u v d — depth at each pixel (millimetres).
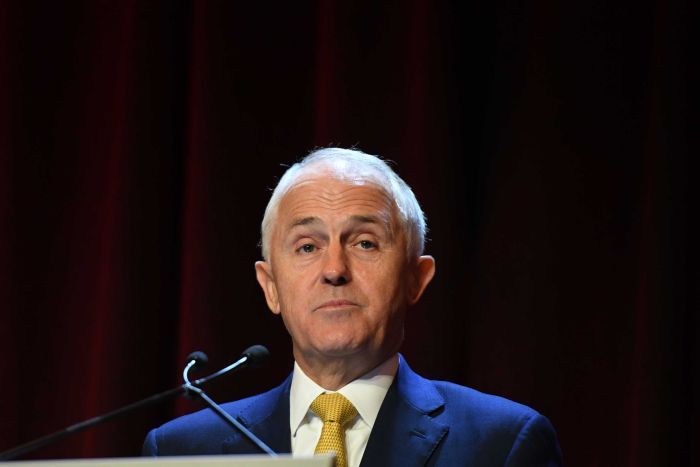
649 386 8133
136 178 8953
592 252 8641
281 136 9219
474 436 6086
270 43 9281
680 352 8172
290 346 9047
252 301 9016
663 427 8070
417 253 6488
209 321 8914
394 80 8906
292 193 6305
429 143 8672
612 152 8695
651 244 8250
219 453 6332
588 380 8547
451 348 8539
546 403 8570
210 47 9117
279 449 6191
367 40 8953
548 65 8773
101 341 8836
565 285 8633
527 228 8703
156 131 9039
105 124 9242
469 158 8992
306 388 6223
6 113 9133
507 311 8680
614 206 8656
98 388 8797
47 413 9000
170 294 9117
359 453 6070
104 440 8742
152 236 8969
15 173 9125
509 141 8859
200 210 8992
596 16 8805
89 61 9344
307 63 9297
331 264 5973
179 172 9266
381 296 6066
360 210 6125
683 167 8297
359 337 5953
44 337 9070
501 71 9000
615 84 8742
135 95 9023
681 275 8219
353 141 8844
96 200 9195
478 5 9117
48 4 9375
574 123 8734
